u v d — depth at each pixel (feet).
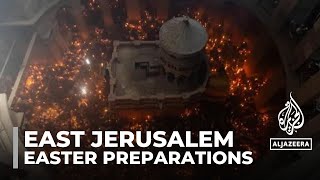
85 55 89.61
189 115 80.94
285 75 70.59
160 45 65.87
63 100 82.07
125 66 74.18
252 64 87.10
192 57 65.72
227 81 81.05
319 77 57.21
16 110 70.28
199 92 71.77
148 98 70.54
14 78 72.95
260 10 77.82
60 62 87.76
